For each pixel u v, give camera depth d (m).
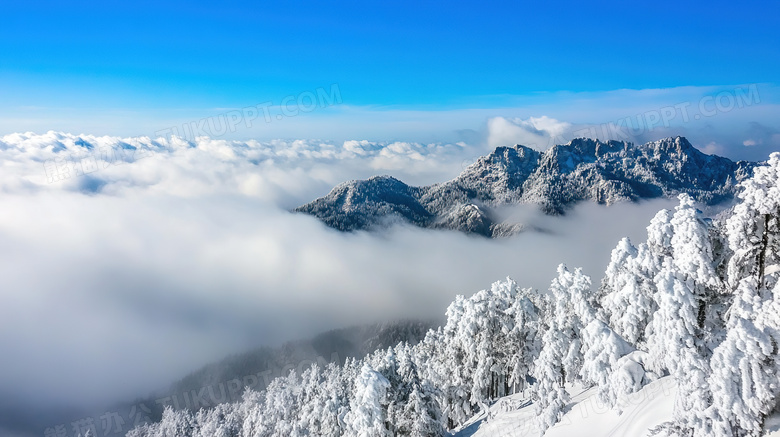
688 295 21.12
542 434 28.78
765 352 14.29
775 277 20.27
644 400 22.52
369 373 33.94
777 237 20.17
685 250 22.48
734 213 21.06
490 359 42.72
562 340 34.50
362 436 32.66
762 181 20.00
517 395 42.31
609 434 22.70
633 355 25.06
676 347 20.53
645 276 29.12
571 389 36.53
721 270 23.31
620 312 30.69
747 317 16.00
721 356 15.32
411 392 33.66
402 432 33.12
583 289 36.00
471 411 45.62
